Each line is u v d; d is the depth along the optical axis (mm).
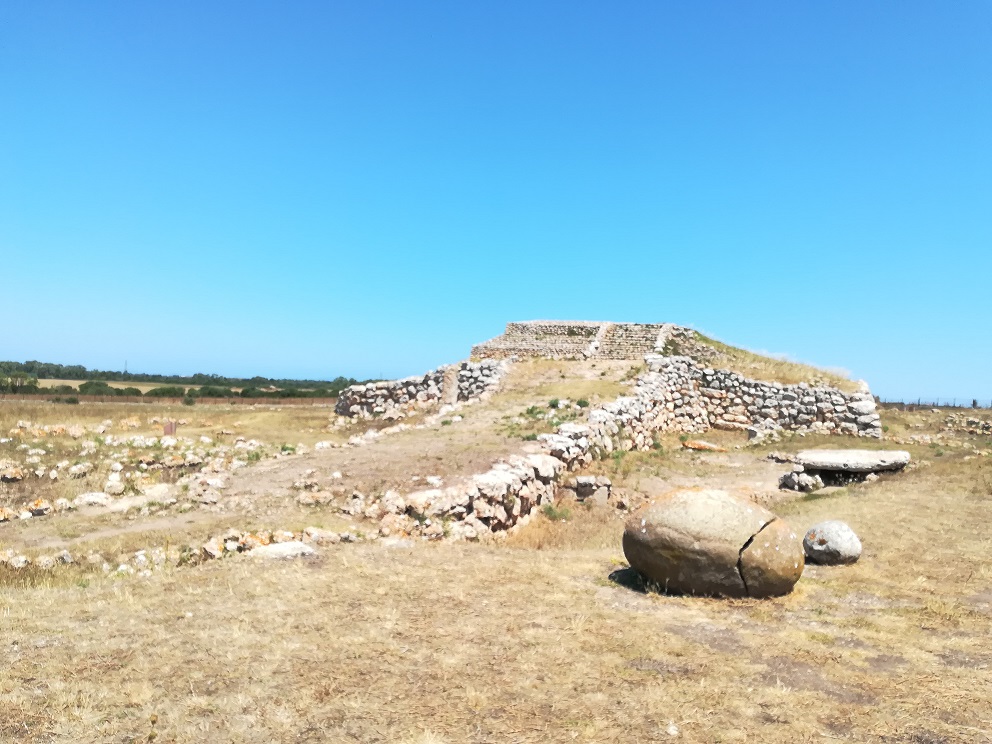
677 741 5234
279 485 15594
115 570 10898
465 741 5164
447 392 30109
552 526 15641
